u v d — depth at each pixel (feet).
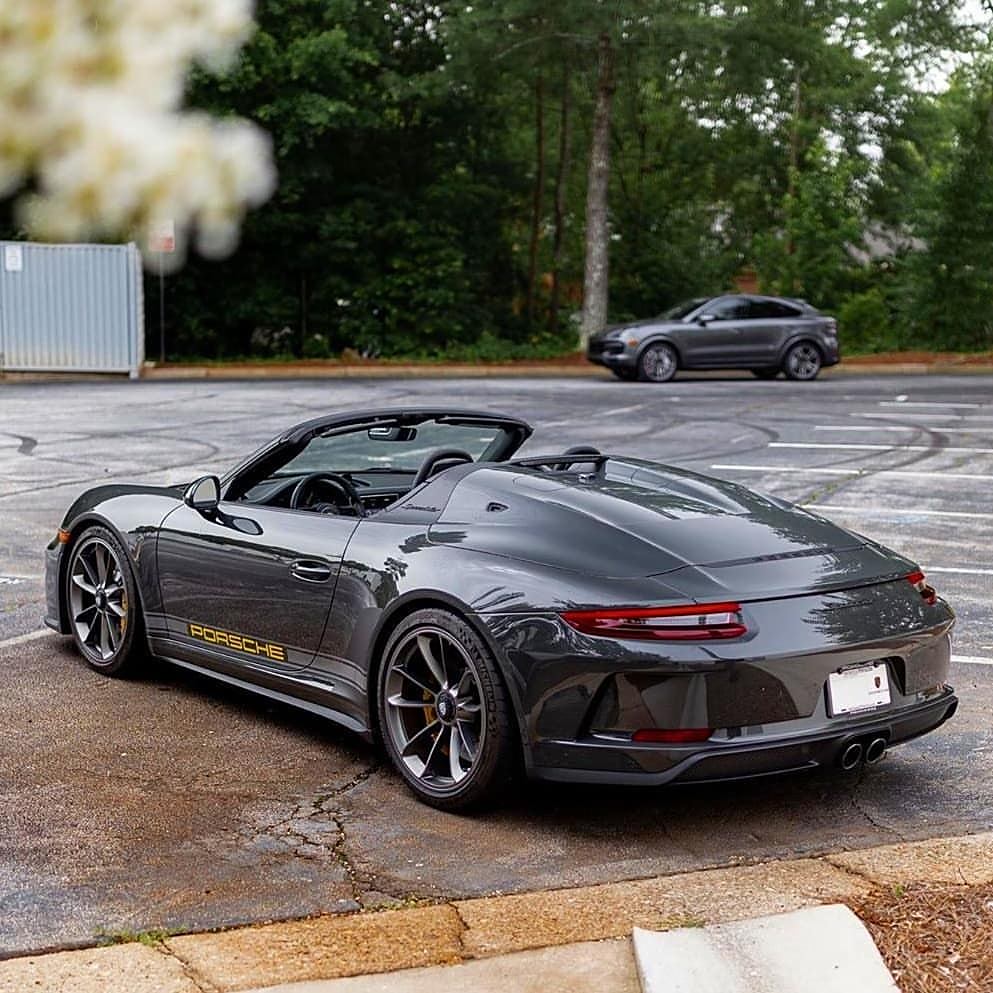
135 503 20.15
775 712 13.57
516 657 13.88
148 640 19.69
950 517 34.53
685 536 14.73
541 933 11.27
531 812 14.92
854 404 65.87
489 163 106.11
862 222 117.50
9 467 43.37
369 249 101.09
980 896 11.35
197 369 86.84
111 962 10.78
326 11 92.32
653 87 111.55
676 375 90.38
